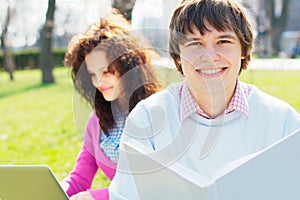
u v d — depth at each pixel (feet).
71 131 24.04
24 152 19.99
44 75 51.44
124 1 16.02
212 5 6.17
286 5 71.92
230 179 5.04
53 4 48.75
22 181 5.99
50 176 5.82
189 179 5.02
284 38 73.82
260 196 5.16
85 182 8.57
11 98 39.63
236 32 6.18
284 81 35.06
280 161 5.20
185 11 6.25
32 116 30.12
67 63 7.86
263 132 6.32
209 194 4.89
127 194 5.95
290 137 5.19
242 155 6.27
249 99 6.51
